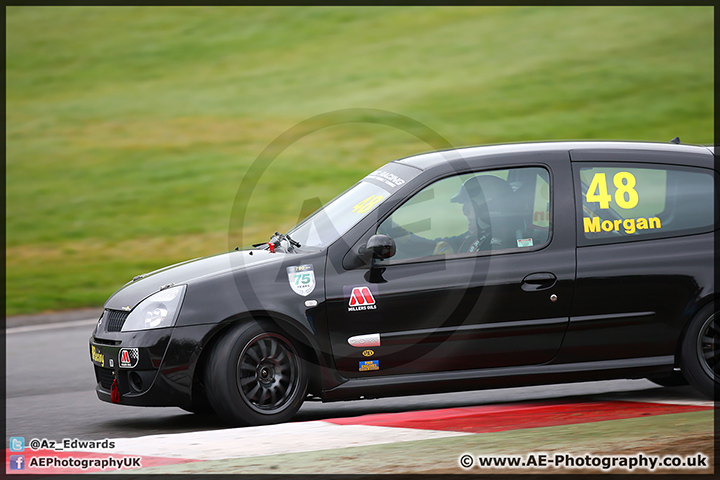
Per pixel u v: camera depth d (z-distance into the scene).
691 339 19.02
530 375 18.50
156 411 20.67
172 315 17.42
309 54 91.38
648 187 19.41
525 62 83.38
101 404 21.58
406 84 79.00
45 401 22.02
